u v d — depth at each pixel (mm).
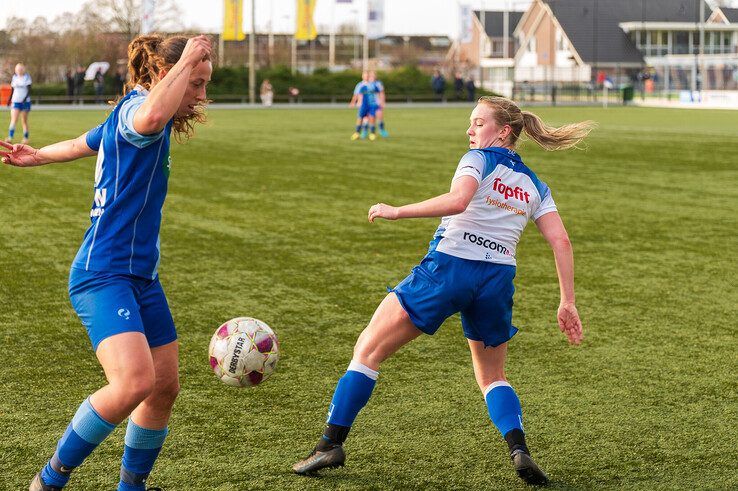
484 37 164875
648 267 15844
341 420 7320
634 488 7207
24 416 8570
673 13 147125
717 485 7262
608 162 34625
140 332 6305
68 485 7168
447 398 9219
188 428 8344
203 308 12727
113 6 107438
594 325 12086
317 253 16672
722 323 12250
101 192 6461
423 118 67062
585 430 8422
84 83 90375
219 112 74625
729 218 21281
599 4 144125
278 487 7164
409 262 15992
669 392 9469
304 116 68250
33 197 23328
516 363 10430
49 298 13133
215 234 18500
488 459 7766
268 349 7184
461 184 7031
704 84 123312
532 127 7633
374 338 7324
